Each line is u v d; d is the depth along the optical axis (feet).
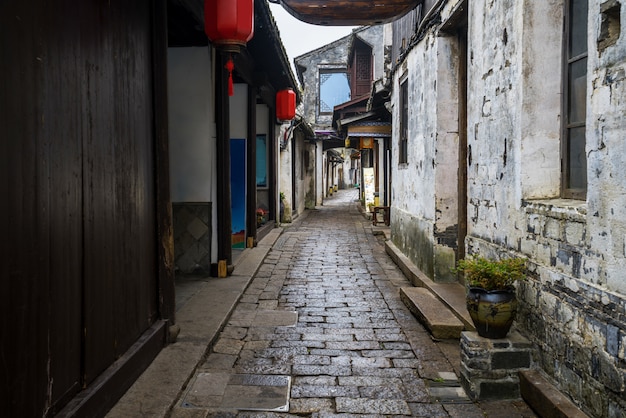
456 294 19.06
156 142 14.17
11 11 7.31
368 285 23.66
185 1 17.38
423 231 23.49
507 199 13.74
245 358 14.35
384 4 19.44
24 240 7.66
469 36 17.06
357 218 56.70
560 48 12.47
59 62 8.73
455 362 14.12
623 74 8.49
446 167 21.35
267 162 42.83
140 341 12.66
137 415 10.32
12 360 7.34
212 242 23.66
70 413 8.74
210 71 22.76
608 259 9.04
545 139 12.62
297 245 36.01
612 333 8.82
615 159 8.75
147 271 13.57
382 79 34.99
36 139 7.98
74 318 9.33
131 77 12.37
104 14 10.71
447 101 21.25
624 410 8.48
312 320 18.01
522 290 12.76
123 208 11.77
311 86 86.69
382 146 51.70
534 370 11.89
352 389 12.43
